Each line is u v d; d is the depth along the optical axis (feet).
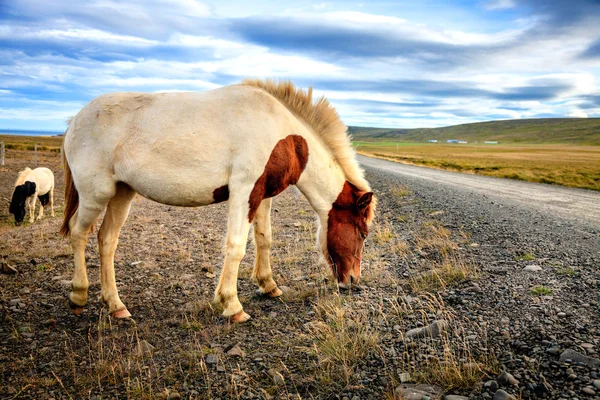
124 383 10.99
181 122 13.99
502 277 17.49
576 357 10.31
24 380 11.18
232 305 14.71
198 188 14.19
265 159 14.20
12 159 102.27
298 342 12.85
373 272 19.75
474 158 213.25
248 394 10.25
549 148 429.38
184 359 12.16
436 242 24.36
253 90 14.80
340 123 16.47
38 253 24.18
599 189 65.57
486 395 9.29
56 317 15.46
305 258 23.43
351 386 10.21
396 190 54.34
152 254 24.52
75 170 14.96
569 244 23.27
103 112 14.60
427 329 12.57
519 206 40.34
